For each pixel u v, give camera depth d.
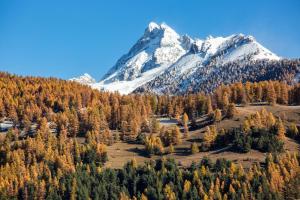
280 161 172.12
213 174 172.12
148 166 183.00
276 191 156.00
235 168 173.75
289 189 157.12
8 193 177.25
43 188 175.38
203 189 162.00
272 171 163.38
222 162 182.38
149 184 170.88
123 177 180.25
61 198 170.62
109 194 168.62
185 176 174.25
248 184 159.38
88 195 168.25
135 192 169.50
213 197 157.25
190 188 163.25
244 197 154.62
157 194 164.12
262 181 159.75
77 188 172.25
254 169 170.88
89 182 175.12
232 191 157.38
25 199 175.25
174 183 170.50
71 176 180.25
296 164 171.75
